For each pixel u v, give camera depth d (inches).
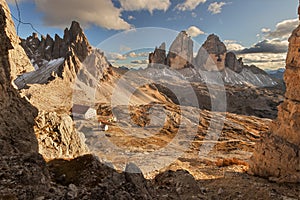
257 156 804.0
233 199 545.0
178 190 534.3
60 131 684.1
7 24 758.5
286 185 647.8
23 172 371.6
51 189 366.3
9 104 579.2
